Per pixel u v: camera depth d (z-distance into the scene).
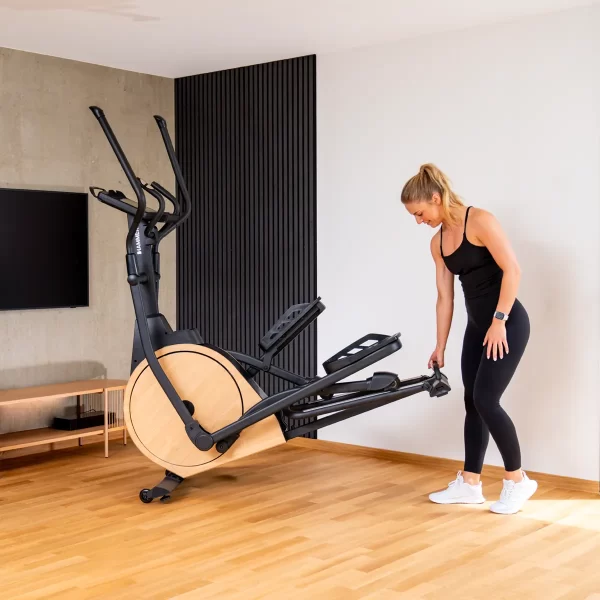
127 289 5.71
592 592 2.88
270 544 3.39
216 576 3.03
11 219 5.02
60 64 5.29
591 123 4.23
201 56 5.29
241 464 4.86
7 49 5.02
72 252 5.34
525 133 4.45
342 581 2.98
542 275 4.40
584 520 3.73
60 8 4.26
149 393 4.11
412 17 4.44
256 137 5.57
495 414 3.76
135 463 4.89
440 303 4.02
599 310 4.23
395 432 5.00
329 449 5.26
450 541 3.42
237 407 4.04
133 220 3.98
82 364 5.46
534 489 3.88
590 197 4.24
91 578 3.01
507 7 4.27
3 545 3.39
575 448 4.33
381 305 5.04
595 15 4.20
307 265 5.36
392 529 3.59
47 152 5.23
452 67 4.70
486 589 2.91
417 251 4.88
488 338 3.70
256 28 4.65
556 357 4.37
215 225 5.81
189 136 5.91
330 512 3.86
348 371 3.90
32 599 2.82
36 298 5.16
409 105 4.88
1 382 5.03
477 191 4.62
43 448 5.21
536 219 4.42
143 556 3.25
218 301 5.82
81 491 4.25
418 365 4.91
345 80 5.14
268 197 5.53
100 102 5.52
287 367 5.47
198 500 4.07
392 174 4.96
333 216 5.23
